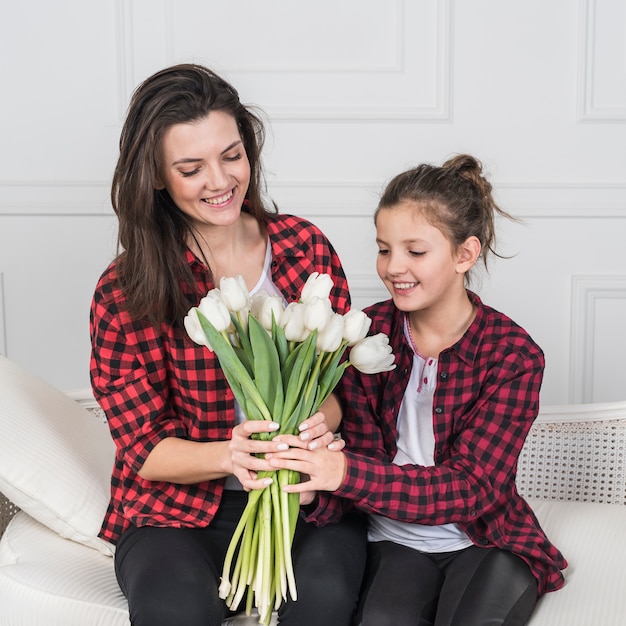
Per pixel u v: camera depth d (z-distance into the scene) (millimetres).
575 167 2725
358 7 2688
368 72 2709
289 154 2746
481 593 1452
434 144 2729
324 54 2711
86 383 2883
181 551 1483
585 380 2791
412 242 1543
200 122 1508
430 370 1627
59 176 2781
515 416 1576
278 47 2711
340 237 2771
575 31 2666
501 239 2752
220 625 1439
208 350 1589
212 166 1522
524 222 2729
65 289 2830
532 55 2684
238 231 1688
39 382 1995
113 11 2713
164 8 2699
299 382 1383
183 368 1600
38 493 1685
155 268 1550
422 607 1452
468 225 1570
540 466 2025
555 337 2789
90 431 1932
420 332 1648
